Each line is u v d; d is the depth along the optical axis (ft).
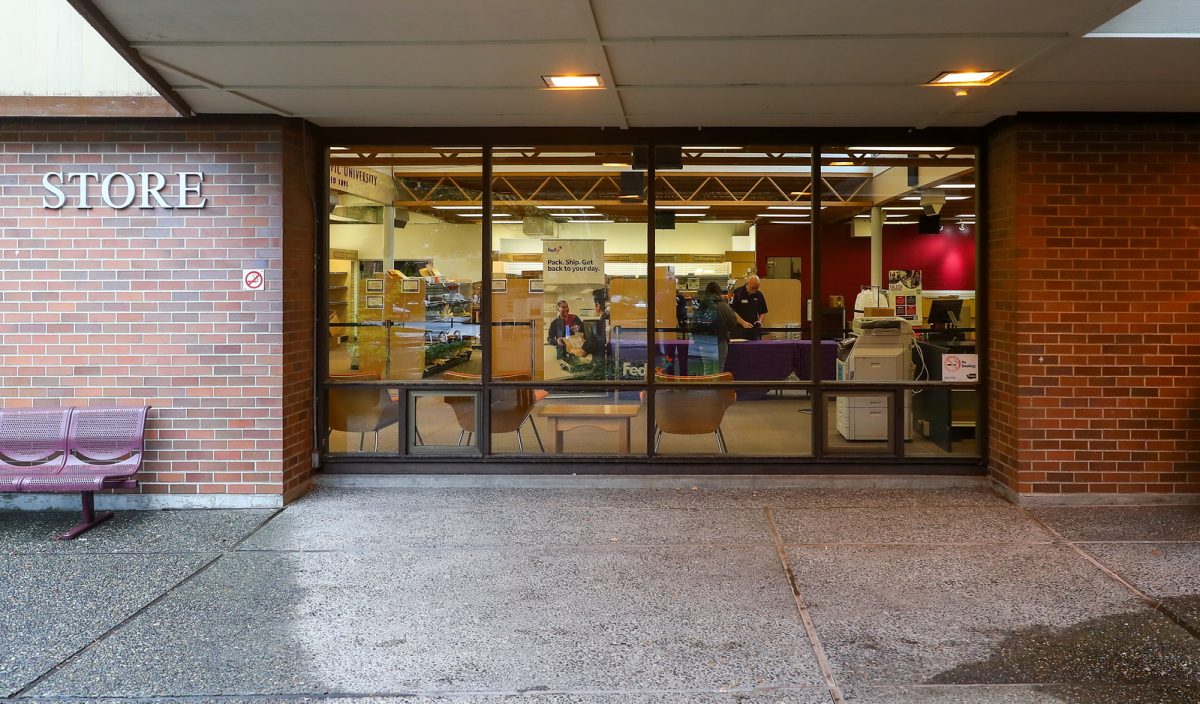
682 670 13.64
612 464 25.73
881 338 25.61
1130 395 23.27
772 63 18.83
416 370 26.02
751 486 25.53
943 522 21.80
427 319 26.03
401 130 25.57
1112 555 19.13
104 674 13.51
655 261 25.81
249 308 23.40
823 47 17.72
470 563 18.83
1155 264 23.20
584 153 25.76
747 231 25.71
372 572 18.26
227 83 20.44
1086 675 13.38
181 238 23.45
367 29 16.84
